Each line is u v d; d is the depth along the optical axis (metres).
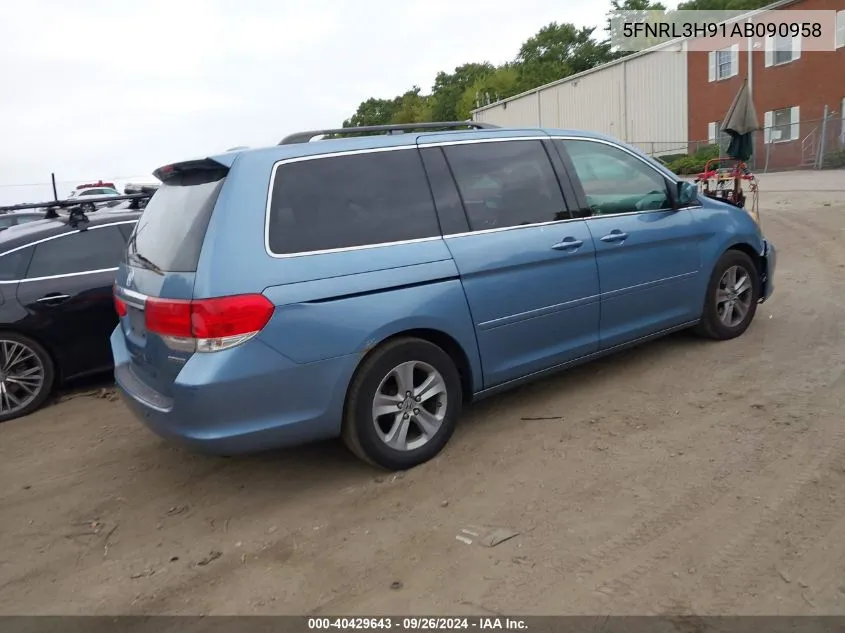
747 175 11.88
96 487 4.25
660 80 35.41
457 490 3.77
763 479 3.59
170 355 3.52
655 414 4.51
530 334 4.46
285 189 3.69
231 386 3.40
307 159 3.81
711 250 5.53
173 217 3.87
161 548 3.49
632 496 3.54
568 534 3.26
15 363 5.60
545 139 4.73
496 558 3.13
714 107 32.62
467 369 4.23
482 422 4.63
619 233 4.86
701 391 4.82
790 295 7.37
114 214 6.23
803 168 27.94
